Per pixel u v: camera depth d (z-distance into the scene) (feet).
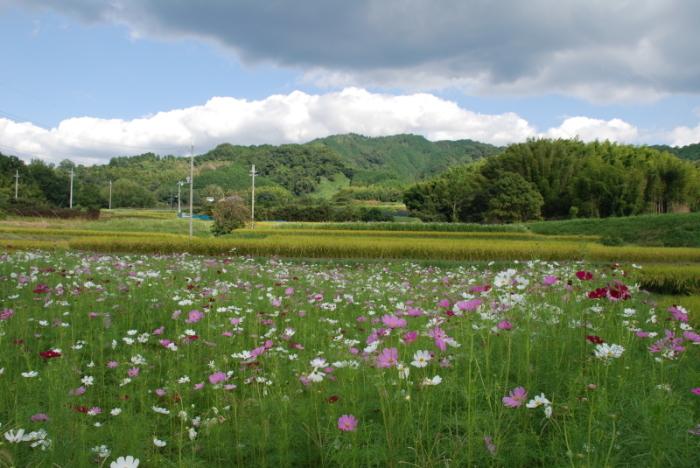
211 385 12.83
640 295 20.48
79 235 88.84
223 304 21.34
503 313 12.99
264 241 66.54
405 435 9.13
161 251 66.23
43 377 12.49
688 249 61.82
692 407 10.03
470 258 63.98
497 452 8.36
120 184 325.83
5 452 7.39
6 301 20.72
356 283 31.89
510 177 172.35
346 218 220.84
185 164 523.70
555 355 12.27
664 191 160.56
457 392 11.12
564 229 113.91
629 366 11.46
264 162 509.76
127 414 10.27
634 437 8.37
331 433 9.48
